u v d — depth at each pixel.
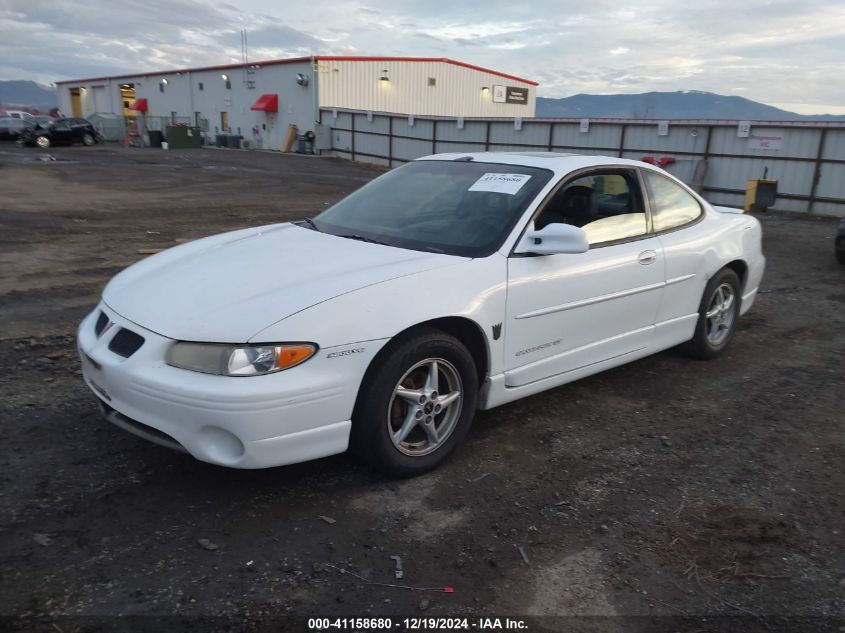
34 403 4.10
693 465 3.62
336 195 17.42
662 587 2.63
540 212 3.84
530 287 3.65
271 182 20.64
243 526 2.92
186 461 3.45
